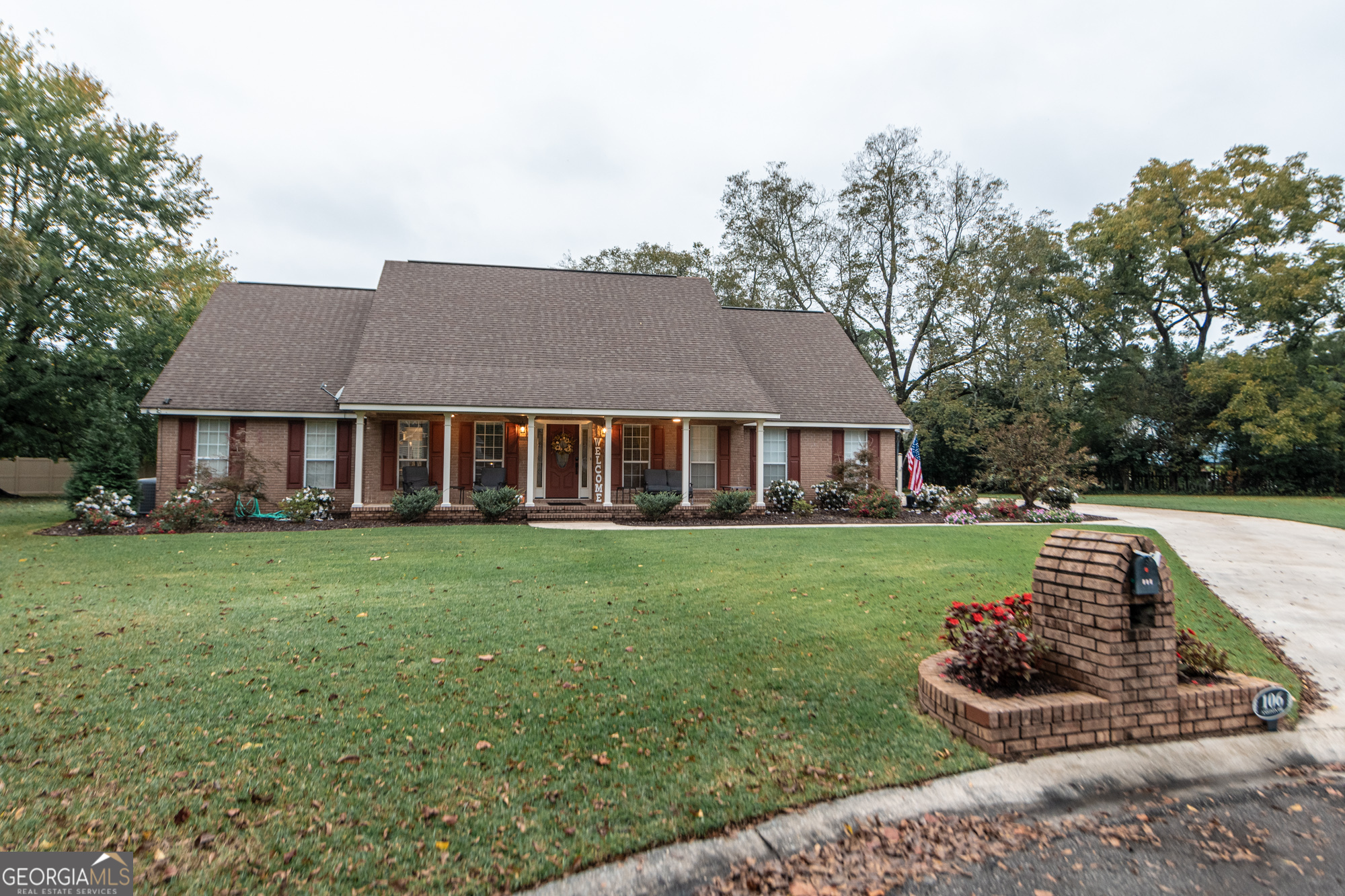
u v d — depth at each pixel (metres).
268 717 3.94
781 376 20.25
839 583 8.01
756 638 5.69
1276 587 8.59
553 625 6.05
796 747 3.61
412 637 5.62
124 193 21.42
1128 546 3.78
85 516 13.82
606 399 16.36
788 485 17.81
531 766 3.36
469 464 16.89
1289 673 5.08
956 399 28.78
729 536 12.52
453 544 11.00
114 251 21.00
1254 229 29.41
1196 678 4.21
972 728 3.66
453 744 3.60
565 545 10.99
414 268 19.36
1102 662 3.76
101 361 20.84
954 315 28.77
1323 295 28.16
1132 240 30.36
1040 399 27.27
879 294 30.72
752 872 2.55
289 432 16.11
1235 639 6.02
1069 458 18.20
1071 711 3.65
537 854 2.63
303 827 2.80
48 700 4.16
